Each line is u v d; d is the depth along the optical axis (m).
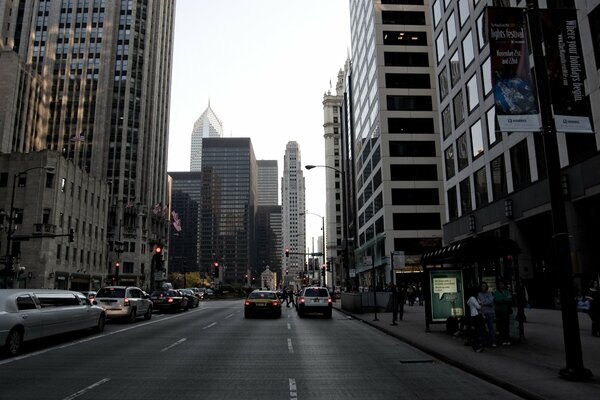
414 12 67.38
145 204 103.56
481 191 34.72
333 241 139.12
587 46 22.02
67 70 103.06
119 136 101.12
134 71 105.75
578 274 22.39
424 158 63.06
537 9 9.77
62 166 57.50
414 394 8.07
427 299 17.61
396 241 60.56
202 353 12.73
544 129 9.43
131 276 91.44
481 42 33.97
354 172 93.19
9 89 85.62
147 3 111.06
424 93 65.06
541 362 10.46
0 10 103.25
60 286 56.34
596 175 21.16
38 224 53.12
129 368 10.43
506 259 17.39
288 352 12.99
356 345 14.57
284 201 158.50
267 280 178.25
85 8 106.56
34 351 13.02
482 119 33.88
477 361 10.65
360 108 83.38
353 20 92.38
